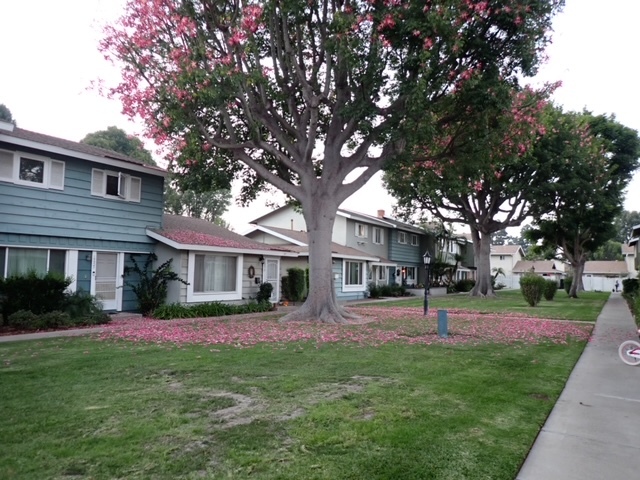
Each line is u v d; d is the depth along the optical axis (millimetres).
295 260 25438
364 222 31734
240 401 5297
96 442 4000
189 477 3367
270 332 11297
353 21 10867
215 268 17953
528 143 15383
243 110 13781
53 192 13633
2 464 3543
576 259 34719
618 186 29906
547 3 11555
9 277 12039
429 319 15336
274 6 11531
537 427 4605
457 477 3447
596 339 11156
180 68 11625
